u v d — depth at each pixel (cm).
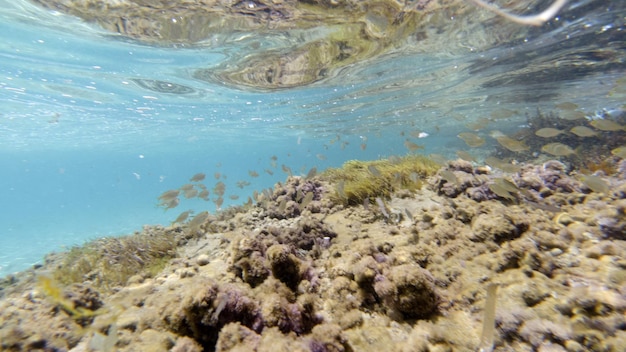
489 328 67
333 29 227
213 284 79
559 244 92
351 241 129
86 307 97
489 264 90
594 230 97
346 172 221
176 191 183
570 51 284
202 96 400
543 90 432
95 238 216
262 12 200
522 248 88
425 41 255
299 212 181
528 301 74
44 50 253
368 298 88
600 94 459
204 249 159
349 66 308
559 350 61
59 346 83
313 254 123
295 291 95
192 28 220
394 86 391
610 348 60
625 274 73
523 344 66
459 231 110
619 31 241
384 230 133
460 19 218
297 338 71
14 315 95
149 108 457
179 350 69
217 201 198
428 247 103
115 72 305
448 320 77
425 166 192
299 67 305
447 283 88
